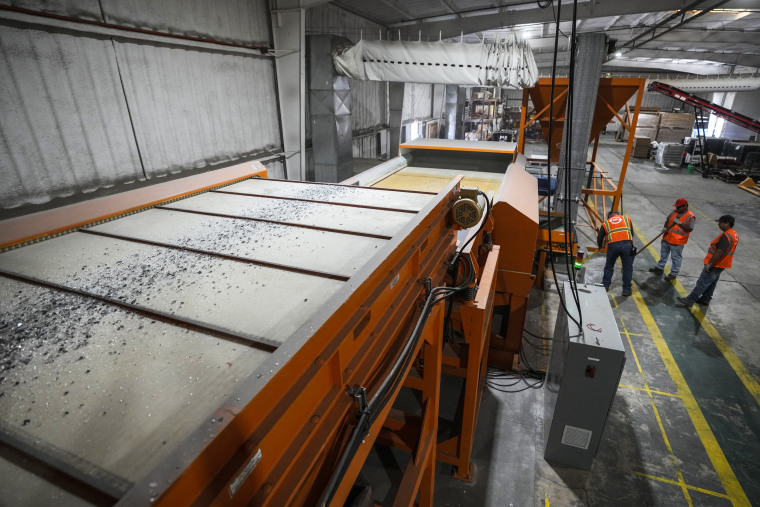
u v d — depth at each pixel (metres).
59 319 1.57
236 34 6.68
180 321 1.53
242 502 1.03
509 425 4.46
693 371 5.29
